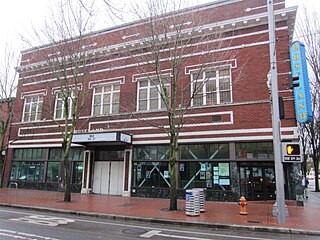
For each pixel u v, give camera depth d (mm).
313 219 9484
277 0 15125
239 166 14477
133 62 18219
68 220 9391
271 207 12148
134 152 17094
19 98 22359
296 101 12484
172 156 11922
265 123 14039
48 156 20109
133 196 16344
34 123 21125
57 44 15266
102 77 19078
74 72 17062
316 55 17734
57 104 20531
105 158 18250
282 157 9508
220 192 14258
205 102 15711
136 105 17656
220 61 15070
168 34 14734
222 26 15648
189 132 15539
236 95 15000
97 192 17906
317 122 22969
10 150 21734
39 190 19562
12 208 12148
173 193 11484
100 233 7430
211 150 15039
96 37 19688
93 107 19203
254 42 15148
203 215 10117
